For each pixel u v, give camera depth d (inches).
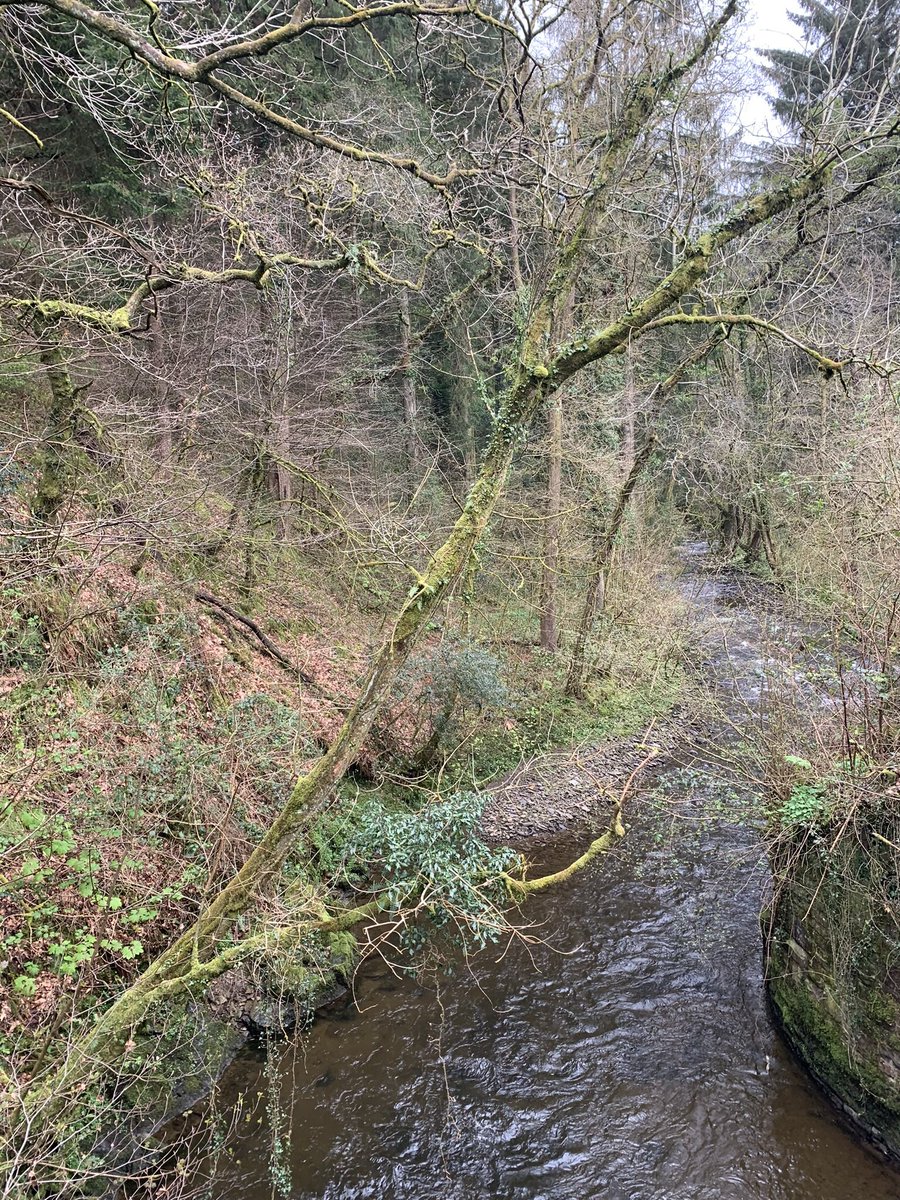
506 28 195.6
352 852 214.7
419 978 288.5
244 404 472.7
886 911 202.8
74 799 225.3
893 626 230.8
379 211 431.5
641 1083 241.3
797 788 228.5
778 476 487.8
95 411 338.3
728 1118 227.0
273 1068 219.5
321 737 374.3
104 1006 217.3
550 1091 239.0
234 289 428.8
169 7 242.8
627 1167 214.4
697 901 334.3
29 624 265.0
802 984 241.4
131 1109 207.5
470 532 175.3
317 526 471.2
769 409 545.3
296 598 482.0
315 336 518.6
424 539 380.2
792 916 246.5
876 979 207.9
